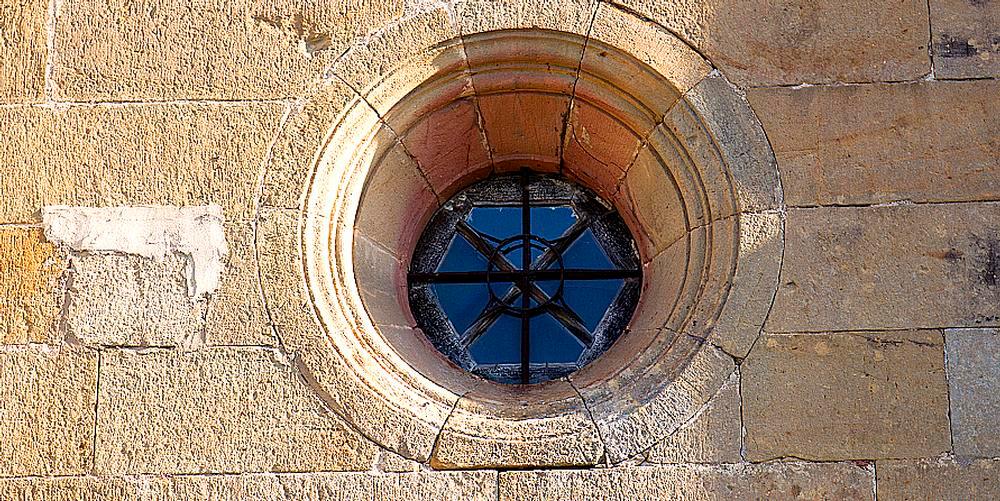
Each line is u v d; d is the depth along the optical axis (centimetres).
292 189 417
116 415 402
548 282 466
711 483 393
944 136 419
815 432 397
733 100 421
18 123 423
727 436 397
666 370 404
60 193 418
